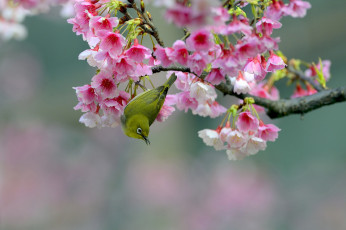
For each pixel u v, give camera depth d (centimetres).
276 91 607
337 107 1786
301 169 1703
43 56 1930
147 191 1470
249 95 521
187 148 1534
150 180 1465
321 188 1541
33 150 1638
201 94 426
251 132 450
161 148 1510
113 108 432
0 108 1734
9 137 1645
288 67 588
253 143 455
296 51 1392
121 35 382
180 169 1470
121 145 1659
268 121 973
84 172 1622
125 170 1593
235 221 1430
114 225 1524
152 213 1463
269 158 1727
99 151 1648
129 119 493
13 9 769
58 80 1802
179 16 312
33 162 1617
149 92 486
